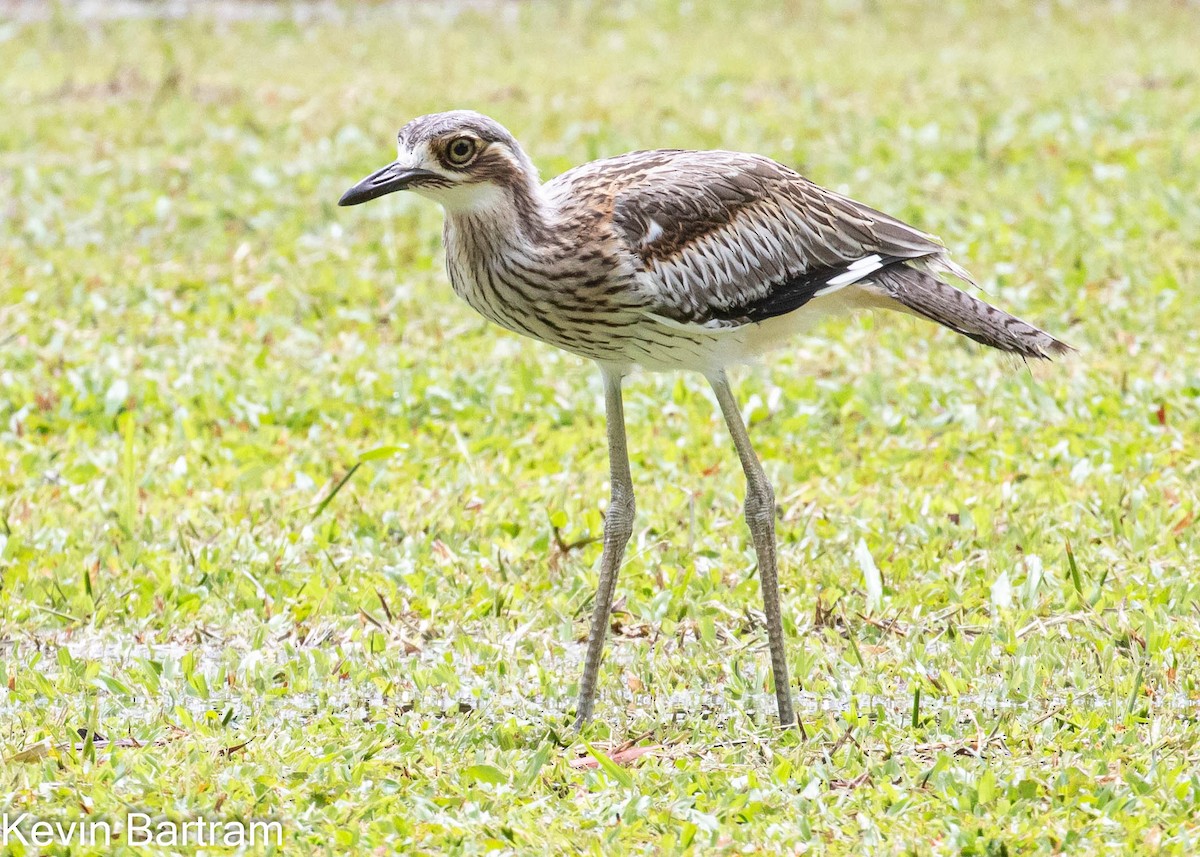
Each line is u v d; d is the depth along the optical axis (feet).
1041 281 52.90
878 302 33.01
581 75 83.56
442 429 43.86
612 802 26.50
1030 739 28.66
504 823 25.66
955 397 45.19
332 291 53.47
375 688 31.68
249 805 26.07
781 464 40.86
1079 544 36.55
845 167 65.00
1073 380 45.80
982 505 38.52
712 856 24.67
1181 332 48.73
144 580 35.35
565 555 36.99
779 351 48.85
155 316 51.88
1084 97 75.46
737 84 81.35
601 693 31.63
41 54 88.94
